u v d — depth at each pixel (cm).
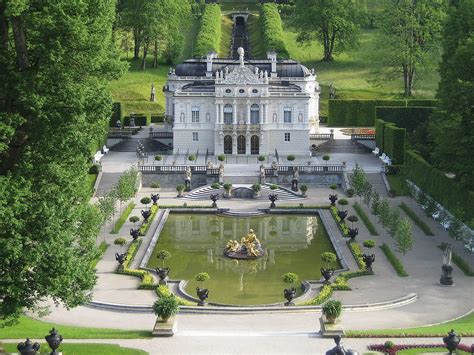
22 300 6731
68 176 7150
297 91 18300
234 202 15175
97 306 8912
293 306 8831
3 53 6862
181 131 18438
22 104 6819
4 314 6700
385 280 9962
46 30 6681
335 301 7331
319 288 9769
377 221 13275
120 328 8012
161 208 14525
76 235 7488
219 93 17988
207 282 10169
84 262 7019
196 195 15562
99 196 15262
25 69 6831
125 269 10325
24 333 7188
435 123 15725
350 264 10688
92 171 16225
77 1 6719
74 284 6962
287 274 9700
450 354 6444
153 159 17900
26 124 6969
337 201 15125
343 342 6988
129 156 18225
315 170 16425
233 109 18088
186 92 18262
